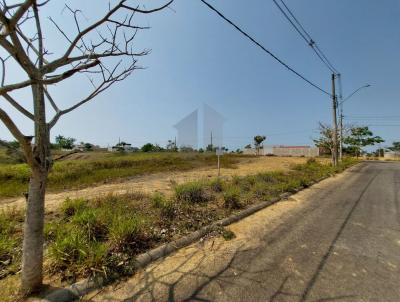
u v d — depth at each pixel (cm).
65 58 237
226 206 586
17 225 439
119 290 268
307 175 1252
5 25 182
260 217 551
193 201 609
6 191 799
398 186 1045
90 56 241
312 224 508
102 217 410
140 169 1504
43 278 271
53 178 1015
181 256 352
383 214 590
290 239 422
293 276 302
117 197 609
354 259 350
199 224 462
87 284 267
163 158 2083
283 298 259
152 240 380
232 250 374
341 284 286
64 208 495
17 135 207
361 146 4141
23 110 232
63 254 292
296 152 5300
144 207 535
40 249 251
